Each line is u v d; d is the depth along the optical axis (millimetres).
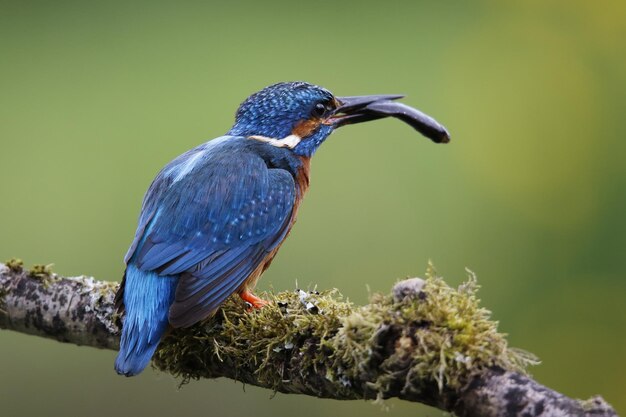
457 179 13148
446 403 5309
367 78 14367
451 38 14500
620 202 13578
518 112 14398
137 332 6734
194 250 7121
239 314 6820
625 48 14766
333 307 6191
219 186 7418
